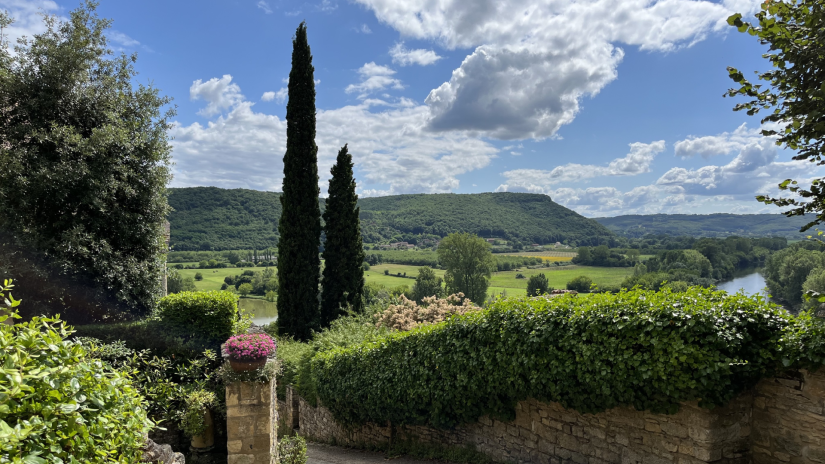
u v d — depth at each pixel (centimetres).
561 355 574
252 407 651
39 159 942
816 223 434
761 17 421
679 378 467
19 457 207
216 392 865
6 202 894
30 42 1017
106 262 988
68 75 1025
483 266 4656
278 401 1446
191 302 966
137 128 1139
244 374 647
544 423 650
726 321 459
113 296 1037
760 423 489
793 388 457
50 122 987
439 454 802
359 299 1941
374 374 917
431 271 5100
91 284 995
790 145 440
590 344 546
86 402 275
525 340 625
